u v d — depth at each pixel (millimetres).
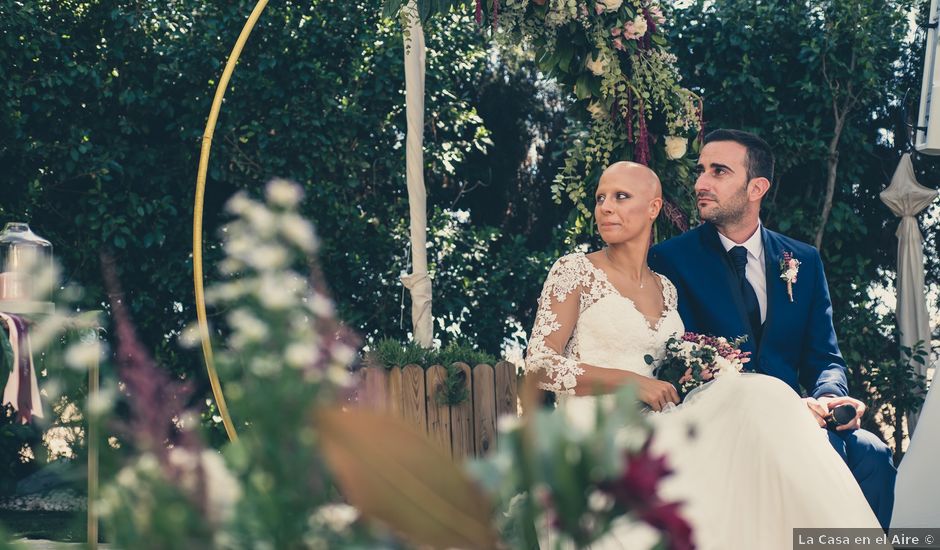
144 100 6297
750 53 6859
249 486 658
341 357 684
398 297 6875
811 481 2314
